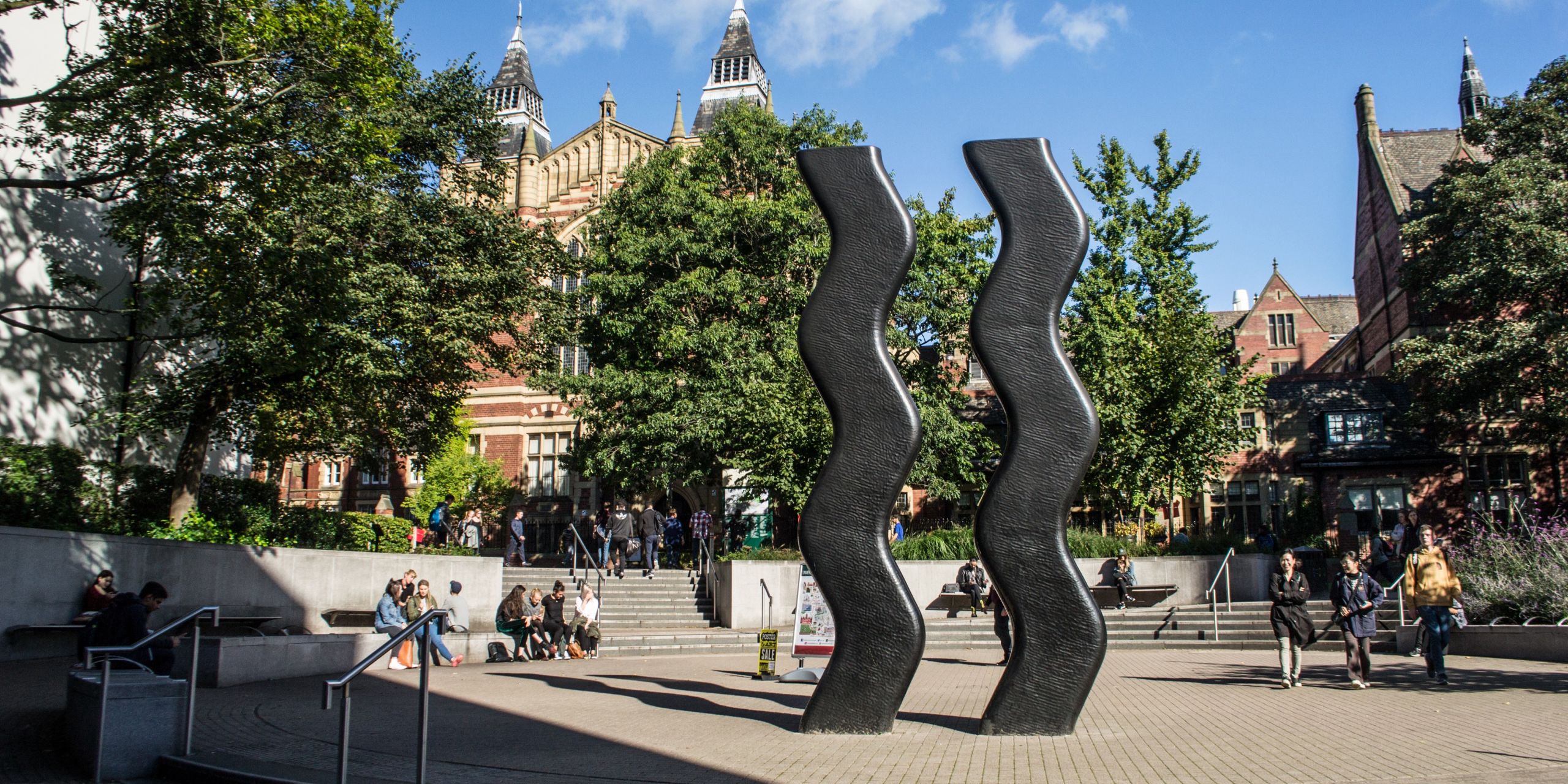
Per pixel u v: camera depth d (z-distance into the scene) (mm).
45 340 19031
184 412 19141
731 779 6852
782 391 25578
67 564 14141
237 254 13703
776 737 8664
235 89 14594
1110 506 30859
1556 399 29469
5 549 13242
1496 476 39094
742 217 28688
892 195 9133
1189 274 32562
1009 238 9016
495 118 23906
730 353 27328
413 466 23094
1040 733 8594
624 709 10883
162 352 21312
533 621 17859
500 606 17859
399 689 12828
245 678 12953
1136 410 28859
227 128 12984
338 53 13844
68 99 12484
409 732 9086
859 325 8953
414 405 21875
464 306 20375
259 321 15062
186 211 13297
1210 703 11031
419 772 6578
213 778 7031
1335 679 13047
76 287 19656
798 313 28656
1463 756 7355
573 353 42562
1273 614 12500
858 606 8781
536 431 42719
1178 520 42312
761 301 30312
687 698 12008
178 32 12883
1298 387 42688
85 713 7645
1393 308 44469
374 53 14625
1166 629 19375
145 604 10570
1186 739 8414
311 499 44188
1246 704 10828
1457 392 31656
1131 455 28562
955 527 28750
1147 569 23109
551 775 7039
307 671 14273
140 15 13992
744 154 30578
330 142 14430
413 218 20797
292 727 9266
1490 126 35125
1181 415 28812
